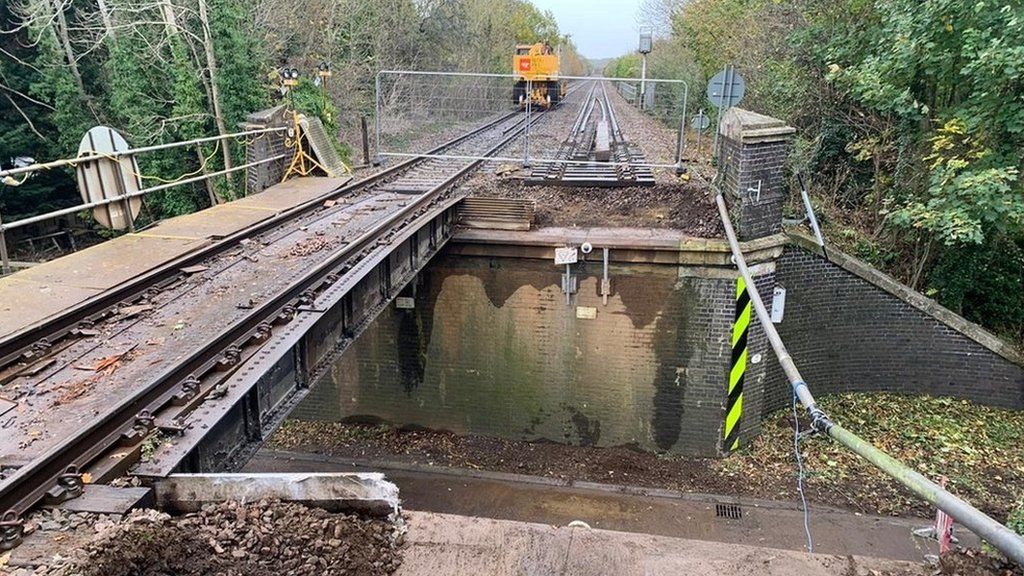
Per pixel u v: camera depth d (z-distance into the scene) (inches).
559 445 453.1
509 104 1024.2
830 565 120.4
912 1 427.8
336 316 259.9
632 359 428.8
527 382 448.5
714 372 419.2
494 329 444.1
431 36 1341.0
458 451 450.0
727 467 422.0
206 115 751.1
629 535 126.0
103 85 914.7
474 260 432.8
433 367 460.4
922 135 486.0
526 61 1216.2
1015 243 530.9
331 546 114.6
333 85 940.6
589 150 699.4
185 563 108.4
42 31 815.7
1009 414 481.7
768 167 398.0
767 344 424.2
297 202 389.4
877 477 410.3
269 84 821.2
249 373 176.7
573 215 465.1
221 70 761.6
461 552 117.9
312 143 488.7
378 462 438.3
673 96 773.9
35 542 109.9
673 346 420.8
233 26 766.5
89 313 213.3
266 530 116.7
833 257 463.2
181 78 745.6
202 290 243.3
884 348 491.8
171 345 195.2
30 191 901.2
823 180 613.3
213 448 164.7
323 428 481.1
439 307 447.5
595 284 421.1
